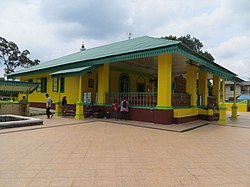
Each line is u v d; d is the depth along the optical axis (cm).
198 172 418
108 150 570
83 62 1438
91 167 434
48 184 349
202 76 1514
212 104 1497
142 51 1101
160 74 1085
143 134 823
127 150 574
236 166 459
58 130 881
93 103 1434
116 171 414
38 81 2047
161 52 1029
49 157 498
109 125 1061
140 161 480
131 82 1869
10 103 1372
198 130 967
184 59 1377
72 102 1630
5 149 562
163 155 533
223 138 782
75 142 661
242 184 363
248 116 1956
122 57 1197
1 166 433
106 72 1399
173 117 1099
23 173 396
